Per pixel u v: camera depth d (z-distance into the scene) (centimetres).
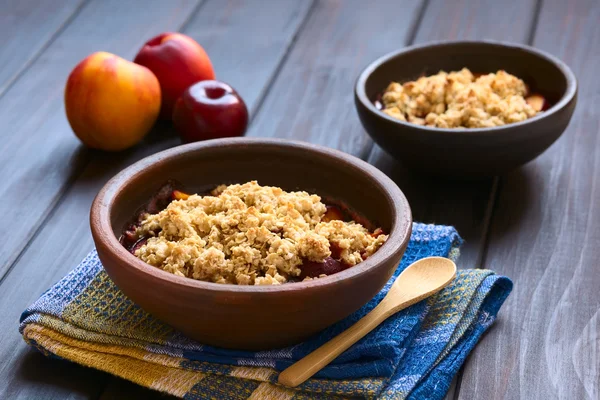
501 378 73
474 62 92
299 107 97
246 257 72
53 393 72
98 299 75
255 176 80
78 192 88
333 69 101
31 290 79
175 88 96
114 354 73
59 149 93
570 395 72
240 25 108
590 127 93
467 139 83
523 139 83
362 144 92
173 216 74
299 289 69
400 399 70
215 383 71
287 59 103
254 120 96
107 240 71
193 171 79
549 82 90
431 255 78
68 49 105
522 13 107
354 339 73
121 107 91
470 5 109
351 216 78
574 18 106
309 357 72
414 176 88
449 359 73
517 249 82
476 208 85
